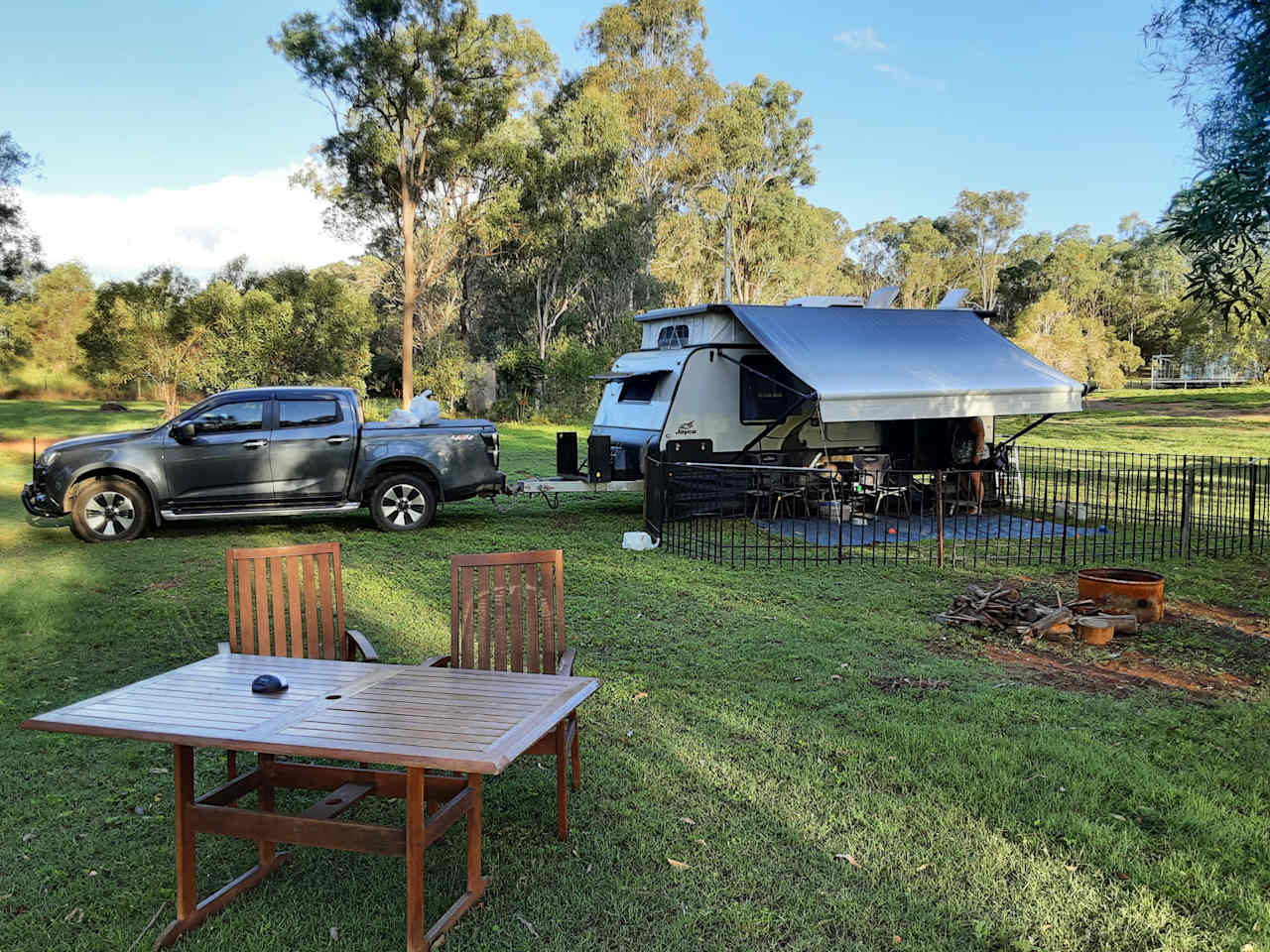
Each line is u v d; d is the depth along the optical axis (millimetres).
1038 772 4199
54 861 3443
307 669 3547
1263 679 5648
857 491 12148
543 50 36219
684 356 12055
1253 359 54375
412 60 34000
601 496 14945
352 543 10336
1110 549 10320
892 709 5055
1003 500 13656
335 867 3406
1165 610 7445
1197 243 7980
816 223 59781
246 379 30766
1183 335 62531
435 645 6391
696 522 11953
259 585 4117
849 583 8375
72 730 2842
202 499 10438
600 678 5609
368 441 11062
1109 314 83750
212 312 30734
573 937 2945
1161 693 5391
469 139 35812
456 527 11648
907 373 11352
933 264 92812
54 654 6098
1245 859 3404
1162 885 3227
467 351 40875
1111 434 29172
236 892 3191
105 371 30906
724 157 51156
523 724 2883
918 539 10961
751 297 55875
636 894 3189
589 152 39219
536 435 27531
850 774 4188
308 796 4059
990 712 5000
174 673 3490
